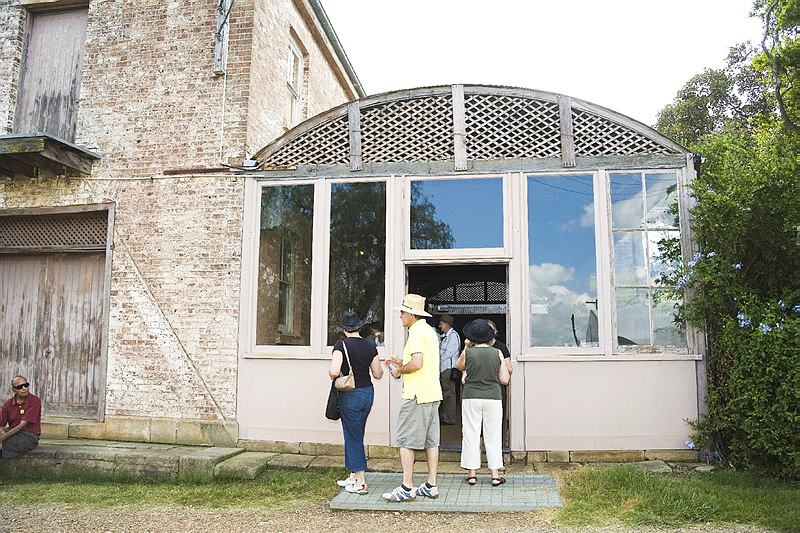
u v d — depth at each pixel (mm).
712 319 7086
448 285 13484
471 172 7777
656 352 7289
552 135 7816
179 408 7906
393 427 7488
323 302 7805
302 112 10984
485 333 6395
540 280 7531
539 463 7168
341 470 7035
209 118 8352
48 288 8867
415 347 5887
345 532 5219
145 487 6738
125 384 8086
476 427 6332
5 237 9016
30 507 6047
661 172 7578
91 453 7117
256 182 8172
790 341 6188
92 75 8773
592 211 7605
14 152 7691
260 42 8727
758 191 6676
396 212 7836
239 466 6871
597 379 7266
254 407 7770
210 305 8016
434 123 8000
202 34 8539
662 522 5219
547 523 5316
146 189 8383
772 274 6836
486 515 5570
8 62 9203
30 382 8719
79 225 8789
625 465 6668
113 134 8586
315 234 7945
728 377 6840
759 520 5195
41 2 9258
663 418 7152
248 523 5500
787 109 10258
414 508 5684
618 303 7430
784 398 6105
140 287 8219
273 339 7891
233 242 8078
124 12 8805
